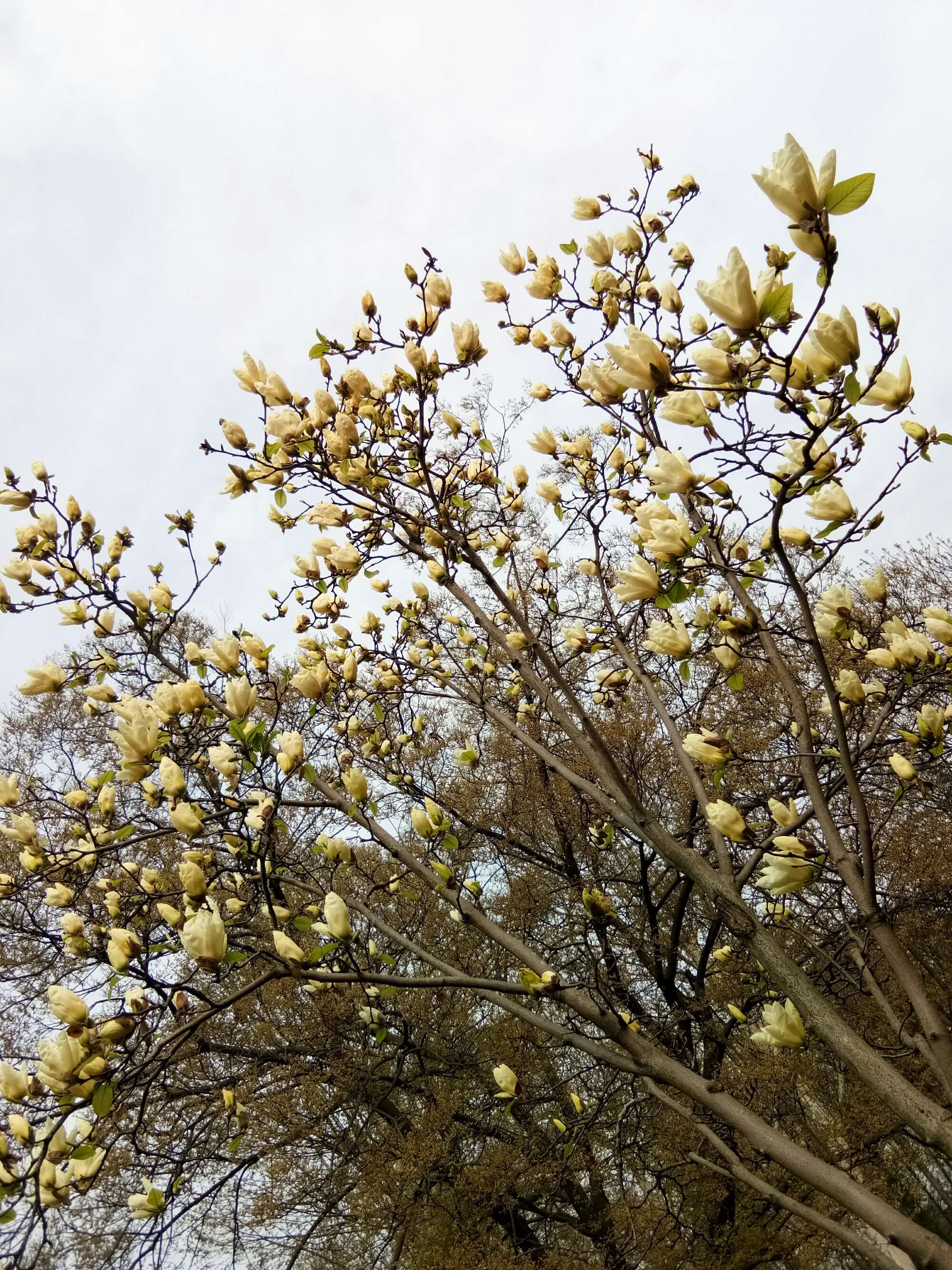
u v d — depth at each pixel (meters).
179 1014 2.79
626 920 8.45
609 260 3.76
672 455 2.37
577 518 3.83
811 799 2.51
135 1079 2.25
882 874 6.09
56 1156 2.18
